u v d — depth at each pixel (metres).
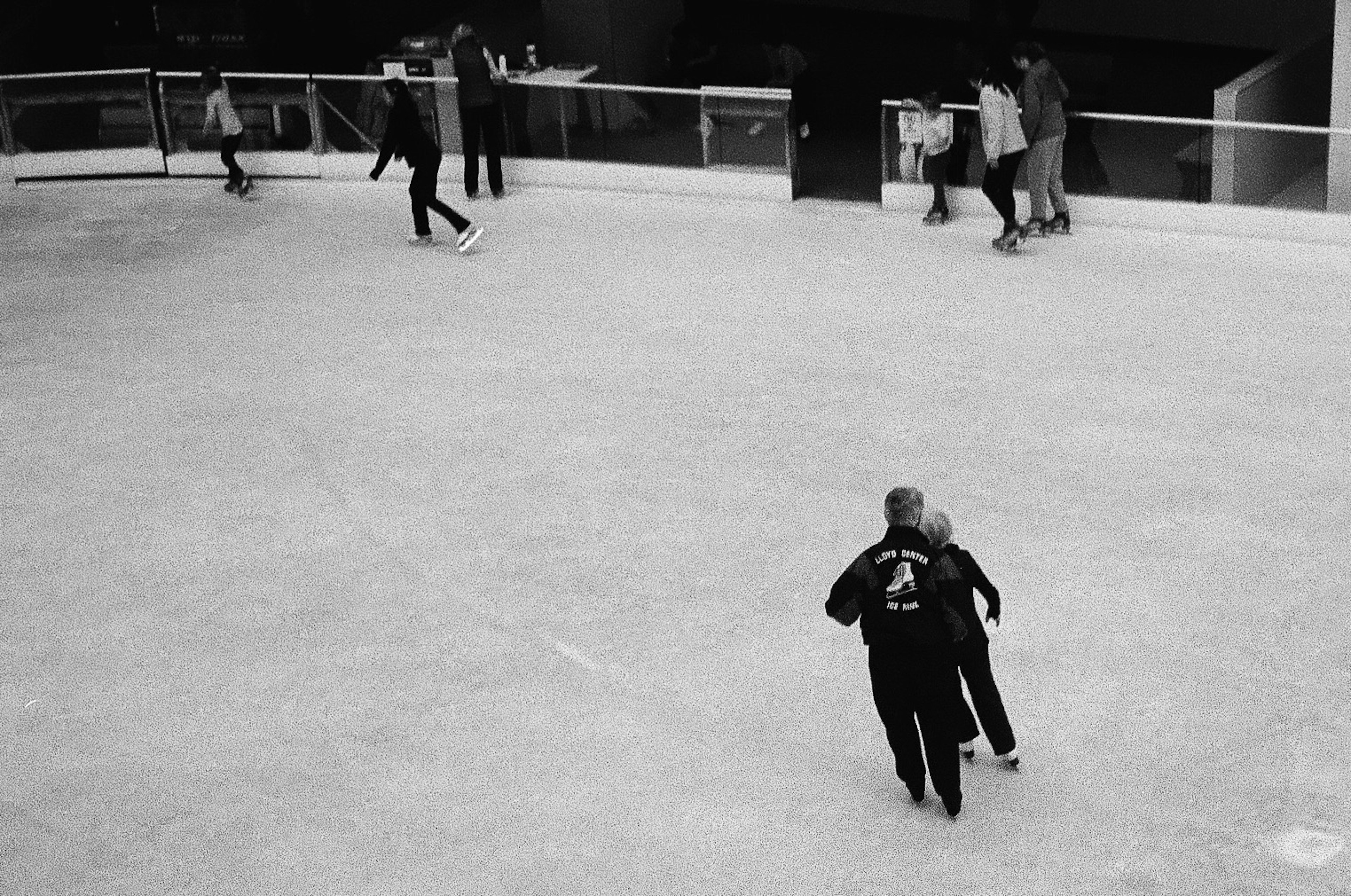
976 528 13.10
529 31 26.45
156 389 16.78
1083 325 16.58
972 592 10.09
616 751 10.90
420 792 10.66
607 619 12.35
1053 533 12.95
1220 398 14.88
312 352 17.41
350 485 14.63
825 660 11.67
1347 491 13.23
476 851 10.12
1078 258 18.34
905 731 9.80
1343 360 15.41
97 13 30.50
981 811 10.12
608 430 15.23
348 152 22.95
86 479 15.04
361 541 13.72
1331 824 9.77
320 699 11.67
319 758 11.05
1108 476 13.73
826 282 18.22
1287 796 10.02
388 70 22.88
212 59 28.91
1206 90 25.73
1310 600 11.88
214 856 10.23
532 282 18.91
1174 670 11.23
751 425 15.09
